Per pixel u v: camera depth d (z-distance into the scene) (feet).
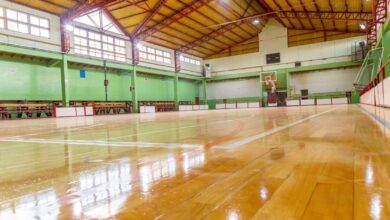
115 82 80.28
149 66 87.71
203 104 115.14
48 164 7.09
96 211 3.74
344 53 90.02
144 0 63.46
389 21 43.60
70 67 67.62
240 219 3.27
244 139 10.43
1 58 54.34
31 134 17.28
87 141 11.94
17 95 56.75
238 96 112.06
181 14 73.31
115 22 74.95
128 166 6.41
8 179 5.65
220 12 77.36
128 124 23.82
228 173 5.40
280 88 104.06
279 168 5.64
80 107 64.54
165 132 14.65
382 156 6.39
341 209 3.44
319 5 68.59
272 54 102.22
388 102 20.74
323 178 4.80
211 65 115.65
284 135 11.24
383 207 3.45
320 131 12.19
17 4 53.57
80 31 66.49
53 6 57.88
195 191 4.37
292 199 3.85
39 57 59.00
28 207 3.99
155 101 95.09
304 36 96.58
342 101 90.58
